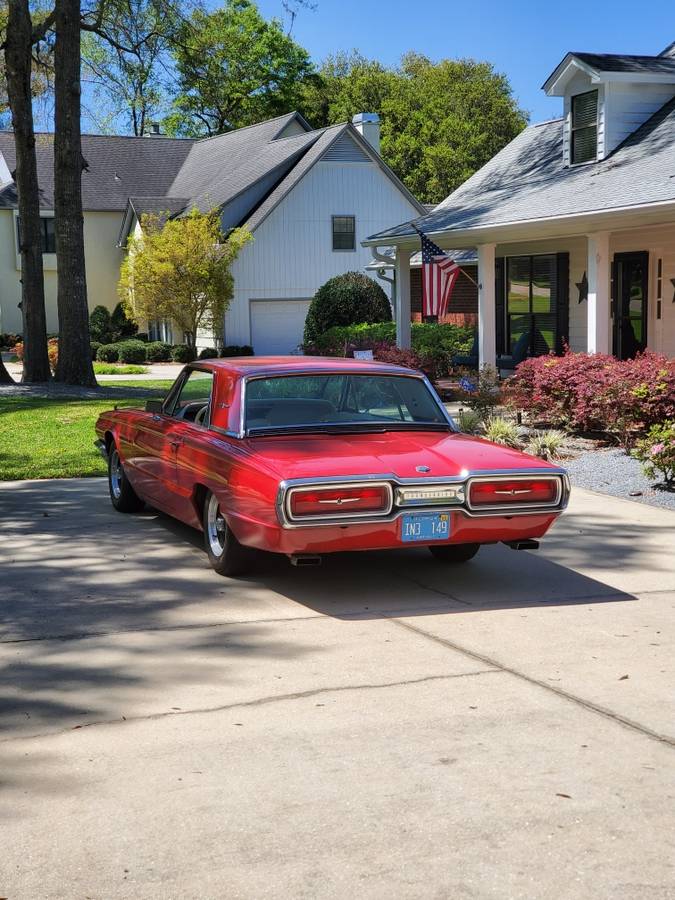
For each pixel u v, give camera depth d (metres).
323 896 3.21
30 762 4.15
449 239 17.50
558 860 3.40
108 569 7.34
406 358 18.23
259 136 42.91
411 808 3.75
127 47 24.33
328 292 32.62
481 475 6.30
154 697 4.87
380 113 66.06
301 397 7.23
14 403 19.11
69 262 22.48
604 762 4.12
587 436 13.59
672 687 4.96
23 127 22.69
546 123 21.89
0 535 8.48
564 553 7.79
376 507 6.12
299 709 4.71
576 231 15.38
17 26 22.34
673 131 16.20
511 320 20.89
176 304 35.16
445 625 5.99
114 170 47.22
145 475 8.41
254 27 51.69
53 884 3.29
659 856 3.42
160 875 3.33
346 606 6.40
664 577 7.08
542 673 5.16
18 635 5.84
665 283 16.52
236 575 7.09
